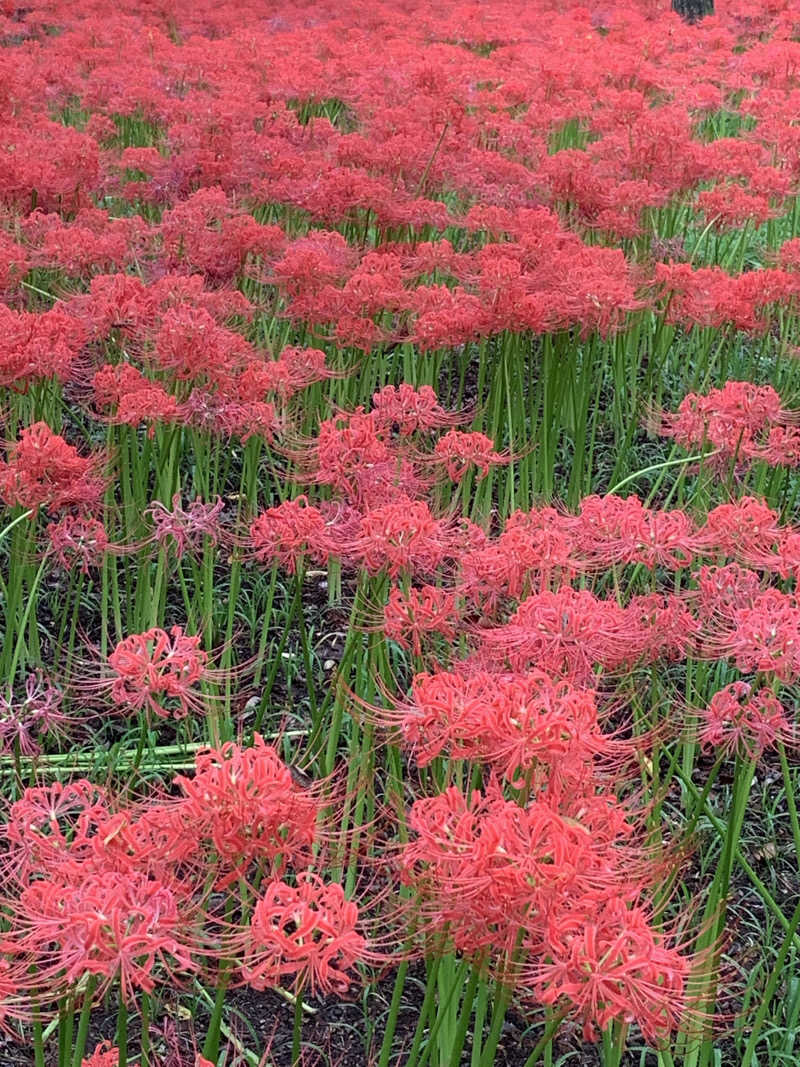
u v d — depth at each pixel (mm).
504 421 5953
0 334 4383
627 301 5215
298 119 9586
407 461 4008
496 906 1974
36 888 1965
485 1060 2393
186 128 7539
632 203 6699
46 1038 3234
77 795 2342
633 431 5938
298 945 1908
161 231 6062
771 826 4062
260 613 5141
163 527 3977
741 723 2992
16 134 7258
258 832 2031
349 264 5949
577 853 1914
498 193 7047
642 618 3154
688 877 3895
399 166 7066
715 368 7223
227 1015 3377
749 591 3230
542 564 3111
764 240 8891
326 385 6297
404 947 2479
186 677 2672
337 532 3234
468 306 5191
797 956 3582
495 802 2154
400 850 2609
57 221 5988
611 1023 2779
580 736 2227
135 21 12172
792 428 4379
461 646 3695
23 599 5117
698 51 11484
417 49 10938
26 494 3725
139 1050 3223
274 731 4445
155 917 1924
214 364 4285
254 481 5297
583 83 9539
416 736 2312
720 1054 3184
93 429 6277
